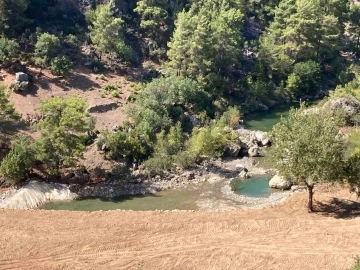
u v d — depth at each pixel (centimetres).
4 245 3300
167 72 7362
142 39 8288
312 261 3058
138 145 5334
